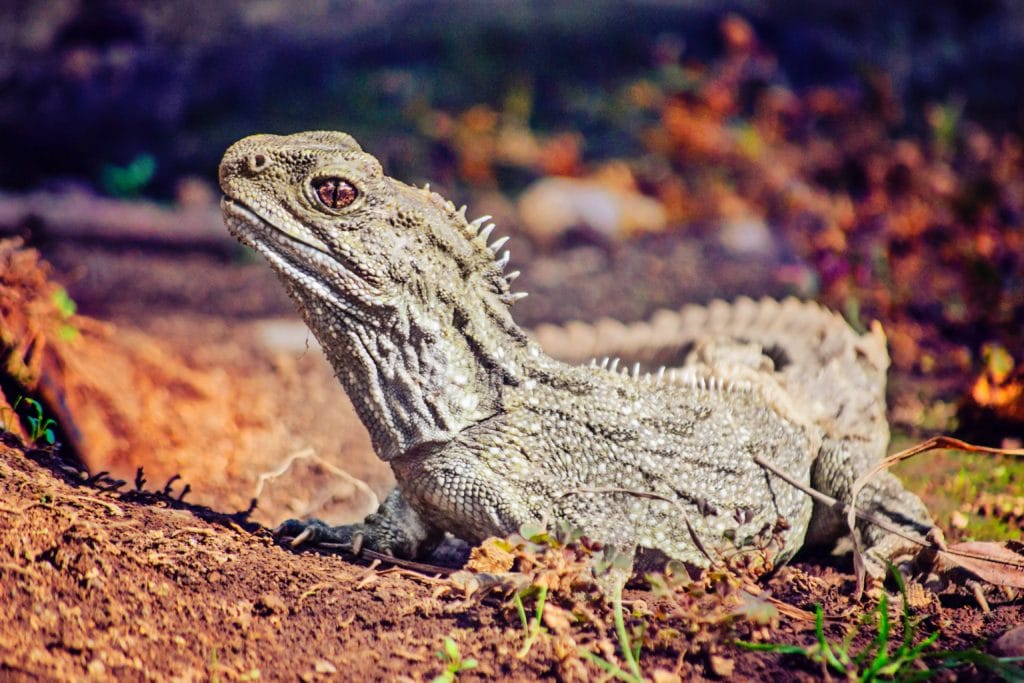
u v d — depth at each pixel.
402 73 32.94
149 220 22.66
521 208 24.80
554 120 31.56
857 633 6.75
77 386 10.34
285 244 7.12
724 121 28.58
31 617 5.90
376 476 10.91
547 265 22.45
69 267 19.30
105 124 27.00
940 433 11.88
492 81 33.00
